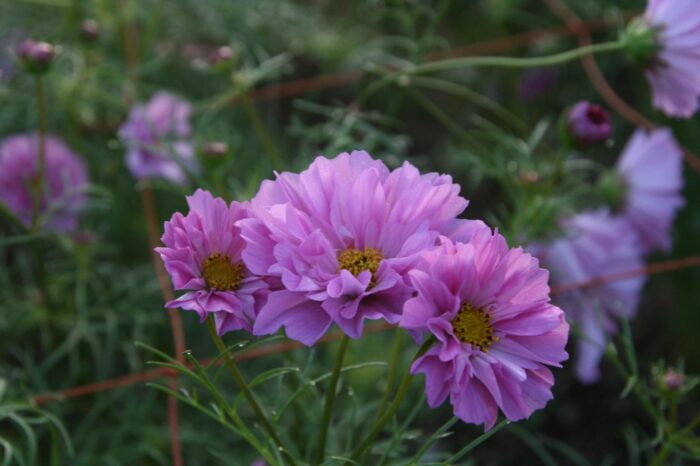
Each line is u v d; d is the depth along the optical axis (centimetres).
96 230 114
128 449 93
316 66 145
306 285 56
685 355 118
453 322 56
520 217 91
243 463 93
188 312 104
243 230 58
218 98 110
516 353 56
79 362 101
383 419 62
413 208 58
